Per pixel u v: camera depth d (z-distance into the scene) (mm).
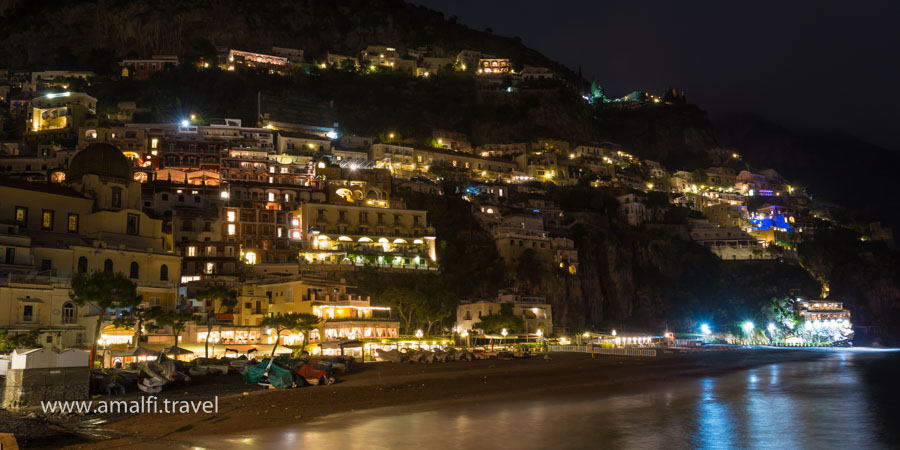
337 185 169750
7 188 80875
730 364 97625
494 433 37188
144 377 54594
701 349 149625
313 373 62781
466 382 67500
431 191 194125
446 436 36188
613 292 188125
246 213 145875
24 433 33562
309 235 148375
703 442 35031
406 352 97375
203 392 54594
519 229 178250
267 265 132375
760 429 38875
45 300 70125
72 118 196000
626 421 41594
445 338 116625
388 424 40125
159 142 176500
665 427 39406
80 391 41938
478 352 103625
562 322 165375
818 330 196375
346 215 154500
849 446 34375
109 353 65375
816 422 41562
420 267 150500
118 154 96125
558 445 33938
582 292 176625
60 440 33500
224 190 158500
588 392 58469
